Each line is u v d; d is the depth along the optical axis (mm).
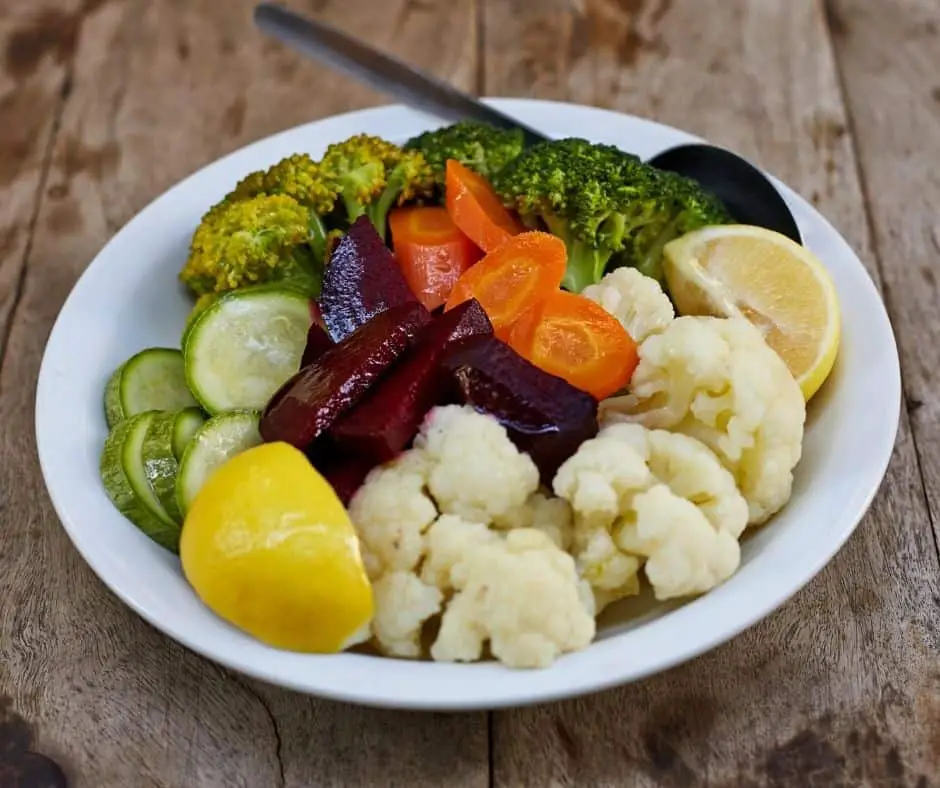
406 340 481
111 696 464
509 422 464
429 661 437
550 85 694
